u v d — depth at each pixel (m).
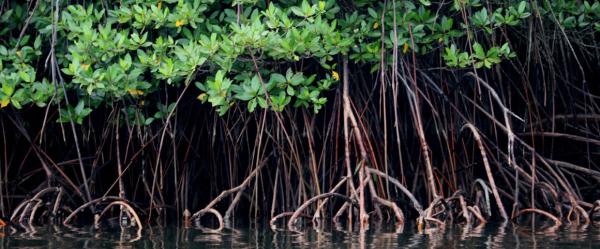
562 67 13.37
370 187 11.24
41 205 11.55
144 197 12.58
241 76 11.04
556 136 12.87
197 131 12.75
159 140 12.30
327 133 12.03
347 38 10.83
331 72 11.97
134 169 12.65
